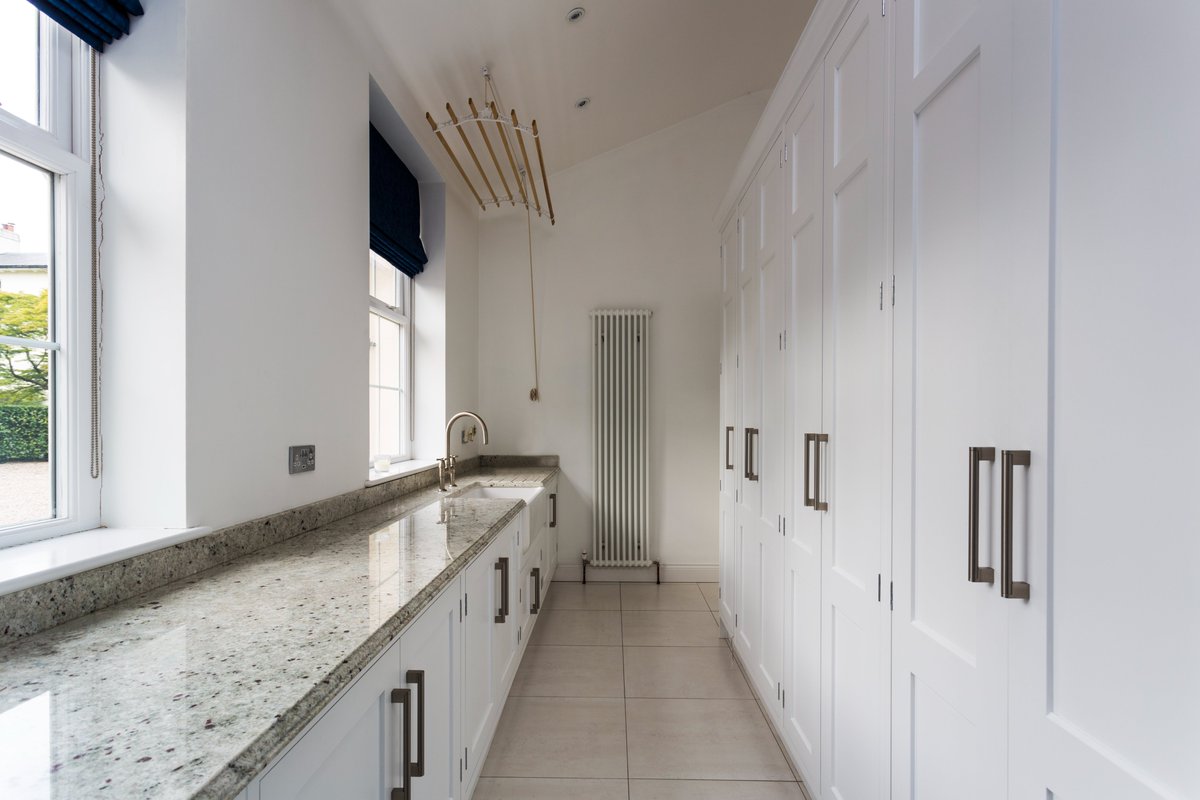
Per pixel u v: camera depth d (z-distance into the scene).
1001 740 0.83
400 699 0.97
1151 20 0.59
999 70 0.84
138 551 1.07
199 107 1.28
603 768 1.91
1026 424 0.78
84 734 0.59
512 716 2.24
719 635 3.09
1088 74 0.68
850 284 1.41
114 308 1.24
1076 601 0.69
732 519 2.84
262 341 1.51
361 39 2.10
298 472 1.68
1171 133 0.57
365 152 2.14
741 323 2.65
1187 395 0.56
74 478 1.18
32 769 0.53
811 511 1.67
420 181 3.28
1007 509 0.76
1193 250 0.55
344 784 0.82
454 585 1.38
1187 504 0.55
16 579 0.85
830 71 1.55
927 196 1.06
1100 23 0.66
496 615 1.88
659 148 4.16
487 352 4.13
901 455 1.13
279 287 1.59
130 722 0.61
